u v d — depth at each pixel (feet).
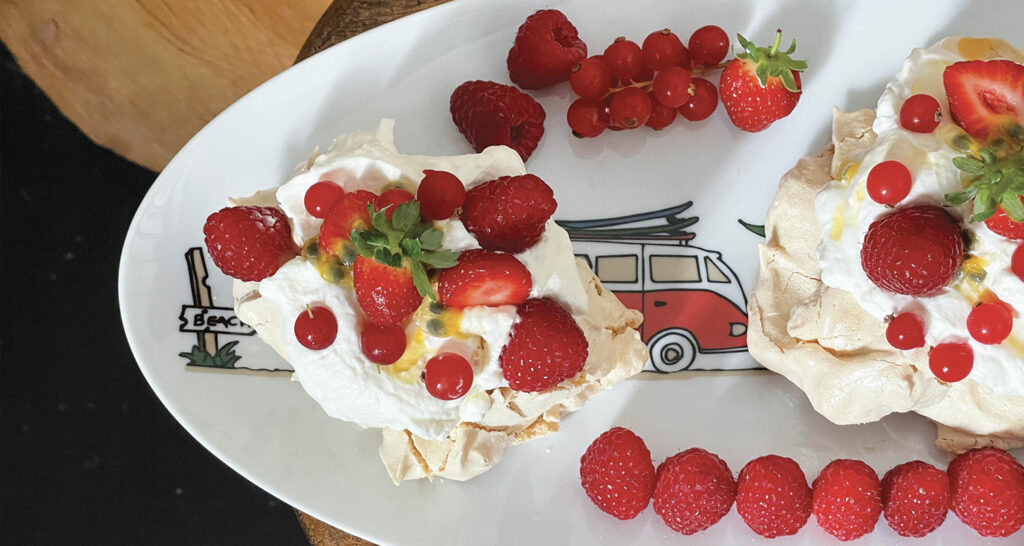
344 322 0.74
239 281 0.85
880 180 0.74
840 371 0.83
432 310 0.73
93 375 1.00
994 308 0.74
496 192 0.72
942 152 0.76
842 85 0.94
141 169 1.02
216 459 0.99
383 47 0.91
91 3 1.01
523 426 0.83
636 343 0.86
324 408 0.77
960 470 0.80
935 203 0.75
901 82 0.83
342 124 0.92
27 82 1.02
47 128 1.02
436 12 0.91
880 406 0.82
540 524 0.83
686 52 0.93
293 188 0.77
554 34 0.91
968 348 0.76
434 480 0.84
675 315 0.92
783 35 0.94
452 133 0.94
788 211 0.87
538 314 0.73
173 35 1.01
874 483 0.80
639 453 0.81
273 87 0.91
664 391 0.90
